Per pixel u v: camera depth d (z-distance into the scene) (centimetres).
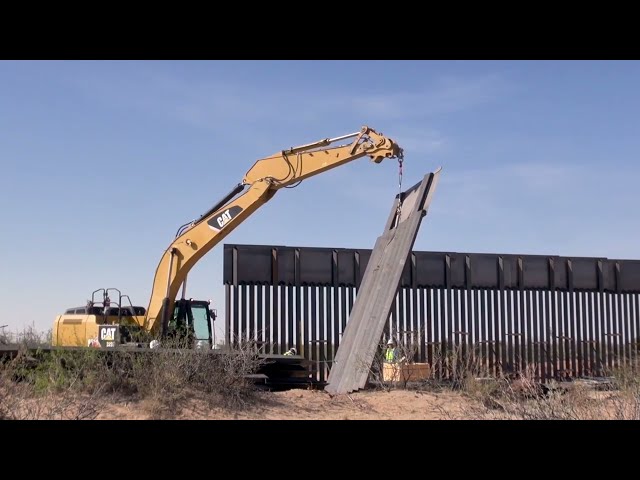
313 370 2395
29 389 1255
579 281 2970
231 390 1434
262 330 2323
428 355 2639
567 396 1048
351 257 2655
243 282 2530
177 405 1322
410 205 1891
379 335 1672
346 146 2144
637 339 3025
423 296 2705
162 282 2131
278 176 2180
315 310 2588
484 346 2764
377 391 1667
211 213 2194
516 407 1053
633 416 958
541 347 2862
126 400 1325
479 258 2808
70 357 1382
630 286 3055
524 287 2867
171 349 1483
